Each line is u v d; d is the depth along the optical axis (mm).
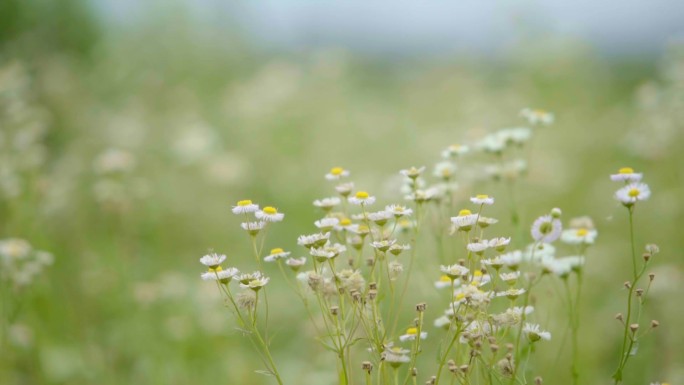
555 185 1999
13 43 2689
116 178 1908
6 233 1614
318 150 2418
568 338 1410
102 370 1467
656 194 1883
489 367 1028
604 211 1901
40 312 1532
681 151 1896
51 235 1744
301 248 1870
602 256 1640
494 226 1633
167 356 1498
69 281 1631
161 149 2387
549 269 1102
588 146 2393
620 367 1031
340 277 1025
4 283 1369
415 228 1084
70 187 1921
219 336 1496
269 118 2559
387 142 2447
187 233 2004
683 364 1370
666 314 1414
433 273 1329
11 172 1622
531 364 1132
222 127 2652
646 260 1034
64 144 2414
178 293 1576
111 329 1565
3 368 1371
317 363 1435
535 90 2693
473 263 1056
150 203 1993
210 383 1471
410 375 1011
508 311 1021
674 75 2059
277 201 2139
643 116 2293
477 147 1334
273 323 1587
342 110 2676
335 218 1049
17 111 1915
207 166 2219
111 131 2381
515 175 1329
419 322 1015
